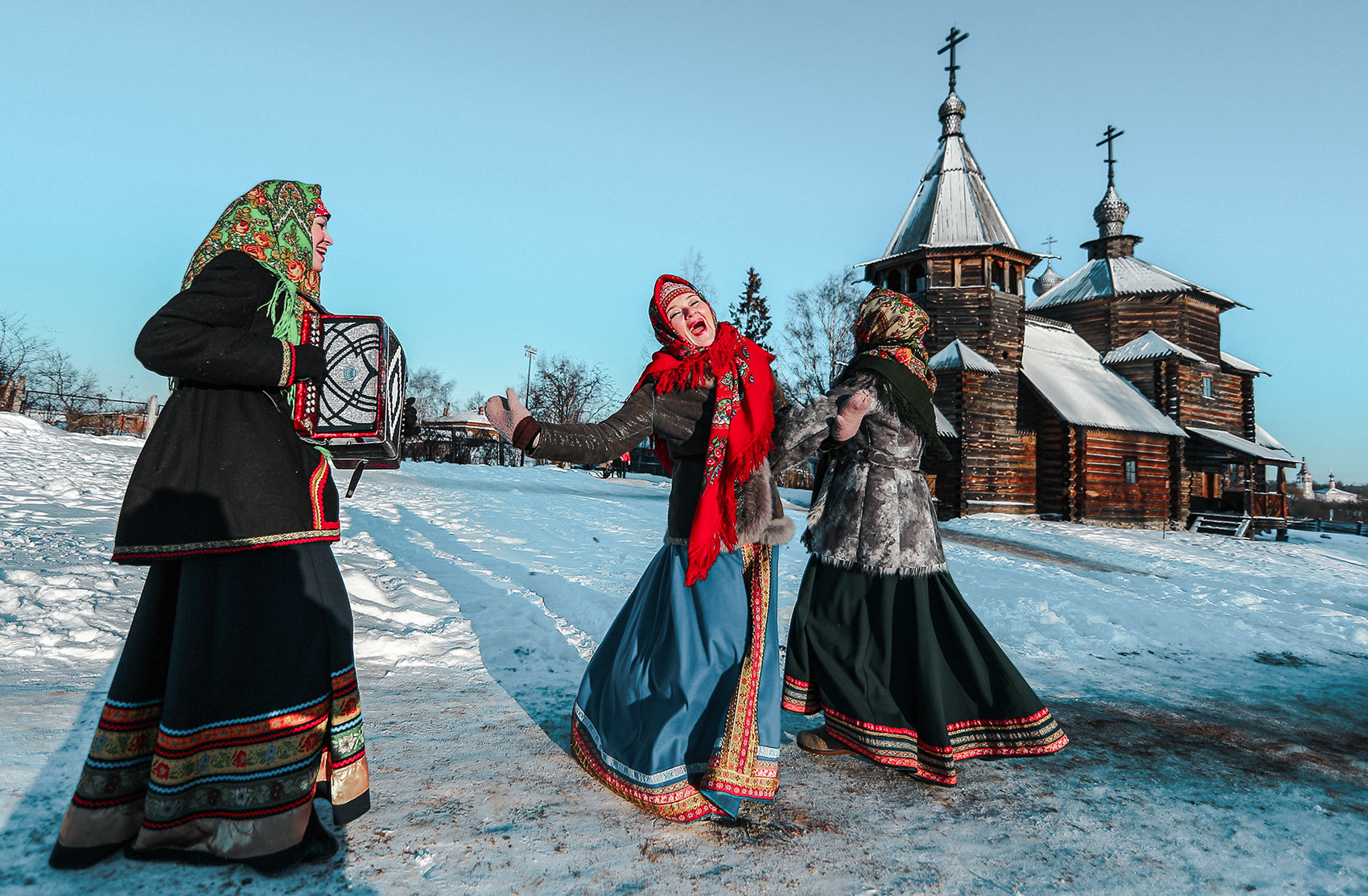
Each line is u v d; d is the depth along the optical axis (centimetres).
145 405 2411
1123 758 292
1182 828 225
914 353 278
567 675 376
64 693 281
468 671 376
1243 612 773
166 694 160
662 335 222
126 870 160
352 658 180
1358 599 1102
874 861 191
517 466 3394
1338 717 386
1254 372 2808
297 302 176
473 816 202
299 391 181
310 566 173
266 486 167
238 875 162
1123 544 1716
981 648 253
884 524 258
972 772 264
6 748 219
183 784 159
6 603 383
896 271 2403
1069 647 536
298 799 165
